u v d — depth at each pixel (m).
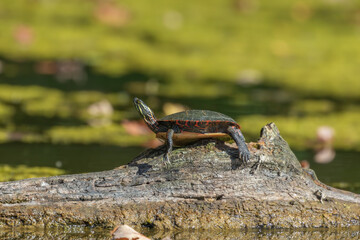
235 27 18.56
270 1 21.56
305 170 6.46
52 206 5.84
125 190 5.92
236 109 11.69
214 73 14.87
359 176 8.13
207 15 19.59
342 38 18.16
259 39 17.55
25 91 12.99
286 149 6.25
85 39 16.92
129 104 12.20
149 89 13.30
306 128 10.82
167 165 5.96
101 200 5.89
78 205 5.86
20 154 8.73
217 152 5.99
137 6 19.72
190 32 17.89
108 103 11.81
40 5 19.72
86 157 8.63
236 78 14.59
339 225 6.07
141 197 5.92
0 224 5.79
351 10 20.91
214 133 5.98
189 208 5.92
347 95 13.64
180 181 5.92
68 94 12.89
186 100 12.24
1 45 16.03
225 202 5.96
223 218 5.91
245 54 16.44
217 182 5.95
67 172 7.61
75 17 18.78
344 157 9.30
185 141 6.10
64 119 11.10
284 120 11.24
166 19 18.81
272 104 12.48
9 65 14.75
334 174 8.26
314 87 14.12
